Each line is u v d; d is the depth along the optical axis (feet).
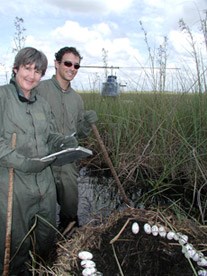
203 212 6.31
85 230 4.76
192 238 4.69
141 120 9.44
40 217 4.86
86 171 9.56
